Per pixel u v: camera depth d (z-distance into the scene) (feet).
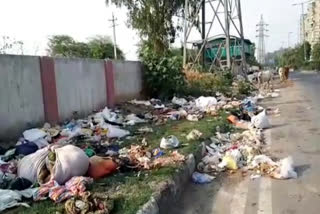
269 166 19.25
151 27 84.74
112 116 32.09
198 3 84.17
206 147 23.54
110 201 13.62
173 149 21.97
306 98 53.16
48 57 28.12
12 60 23.85
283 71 96.43
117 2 84.79
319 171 18.79
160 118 34.30
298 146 24.18
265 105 47.52
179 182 17.24
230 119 33.30
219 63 84.74
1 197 13.80
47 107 27.68
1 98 22.63
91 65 35.53
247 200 15.80
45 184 15.24
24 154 19.69
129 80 45.09
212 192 16.99
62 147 17.01
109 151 21.13
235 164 19.86
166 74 49.21
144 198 14.30
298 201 15.25
